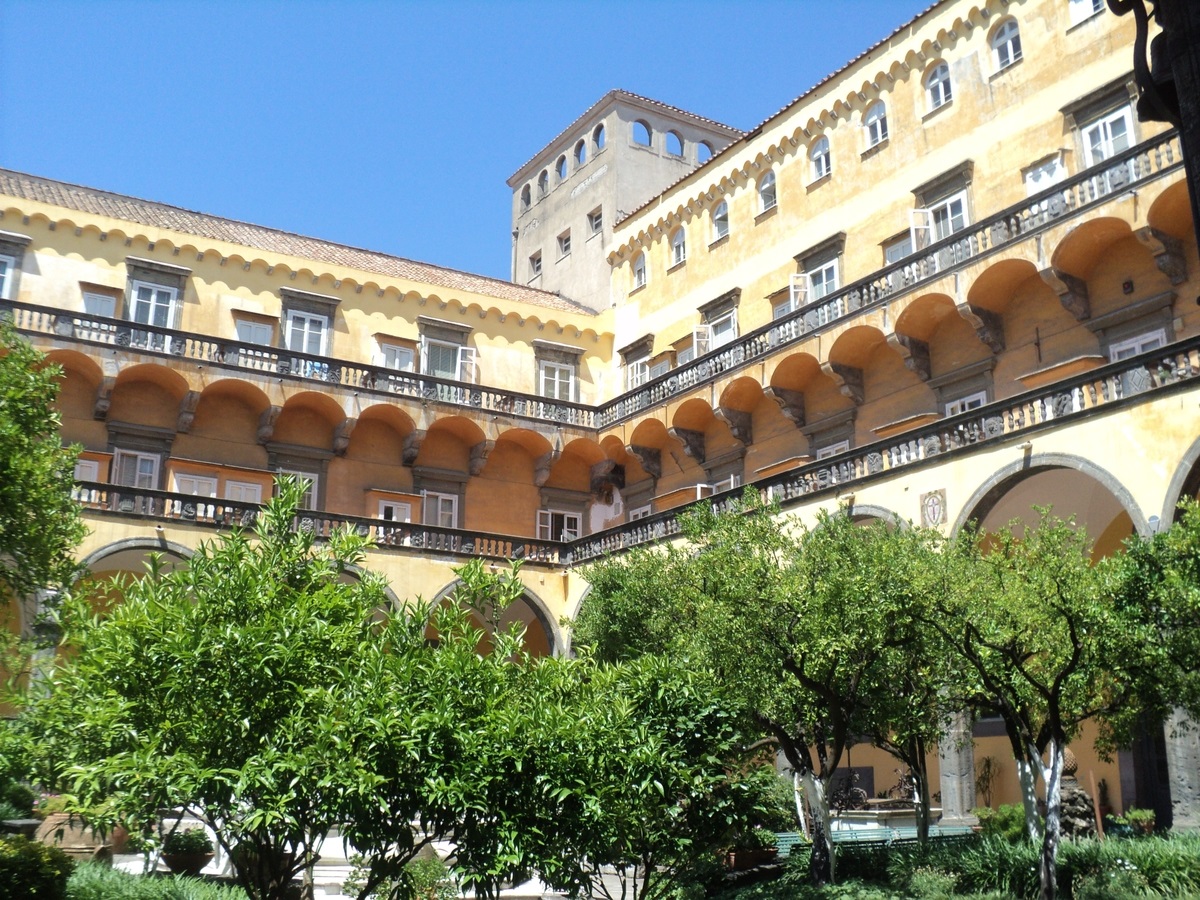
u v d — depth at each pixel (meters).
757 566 14.62
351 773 8.38
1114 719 14.25
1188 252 21.08
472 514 33.66
